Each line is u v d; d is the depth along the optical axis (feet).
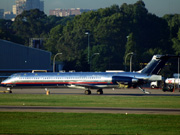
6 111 568.82
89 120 485.15
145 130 420.36
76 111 571.69
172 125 451.12
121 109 597.52
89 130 418.31
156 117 509.35
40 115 525.34
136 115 526.57
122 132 408.05
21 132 404.16
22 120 483.92
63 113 544.21
